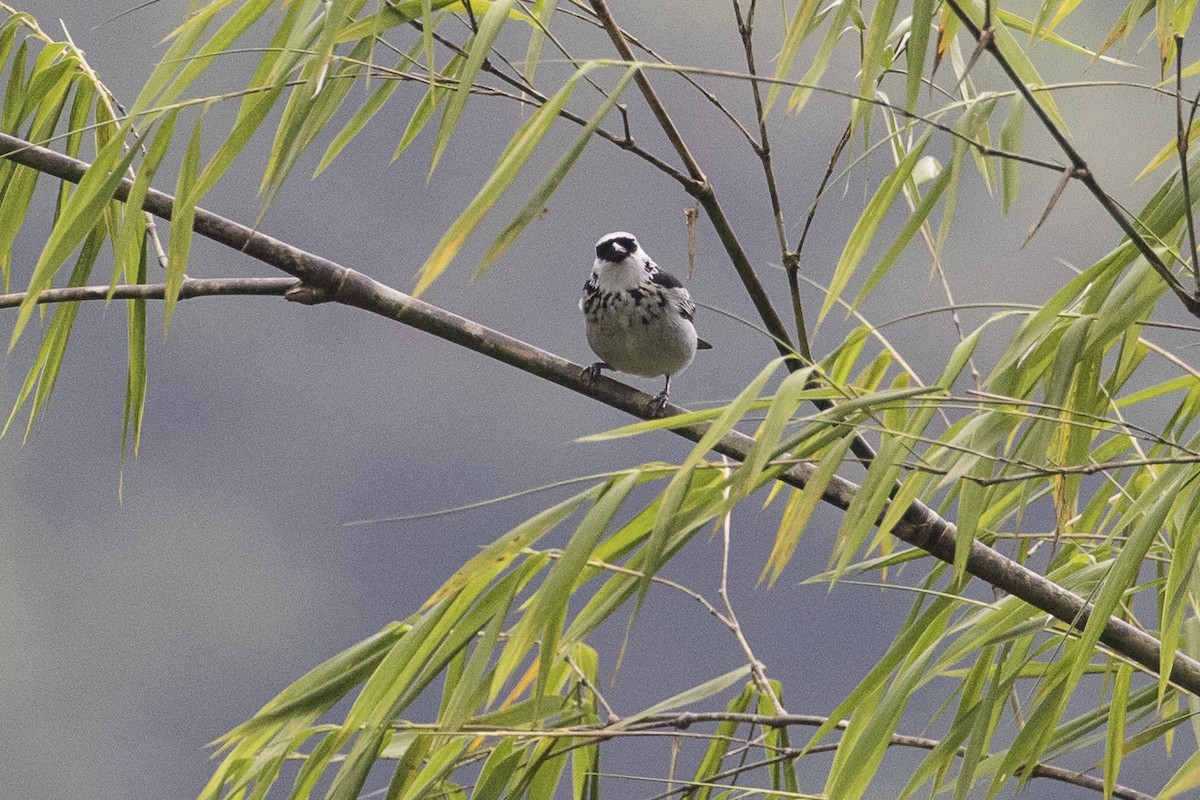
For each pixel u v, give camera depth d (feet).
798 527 19.30
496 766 23.56
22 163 24.71
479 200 16.67
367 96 22.94
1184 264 19.76
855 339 21.61
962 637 22.20
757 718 23.65
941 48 22.59
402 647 20.63
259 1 22.15
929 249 26.03
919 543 22.93
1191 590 23.76
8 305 24.45
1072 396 22.38
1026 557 26.63
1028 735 21.77
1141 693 25.18
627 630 18.33
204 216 24.70
